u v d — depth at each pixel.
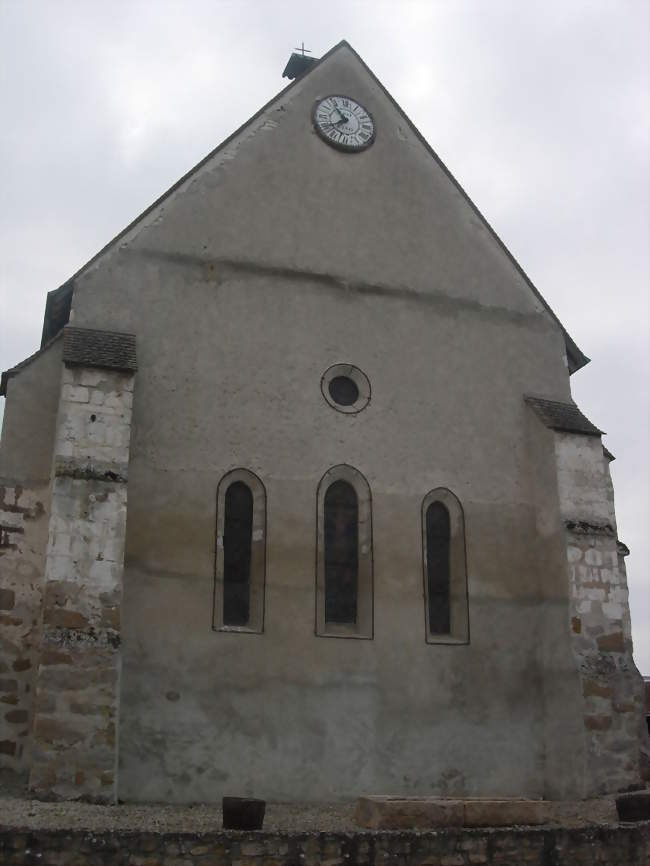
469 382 20.23
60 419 15.88
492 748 17.88
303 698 16.89
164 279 18.45
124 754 15.49
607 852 13.09
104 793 14.17
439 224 21.23
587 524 19.11
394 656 17.75
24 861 11.04
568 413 20.38
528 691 18.52
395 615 18.00
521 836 12.77
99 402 16.14
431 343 20.19
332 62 21.59
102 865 11.23
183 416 17.70
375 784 16.86
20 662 15.84
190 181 19.38
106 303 17.91
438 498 19.23
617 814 14.79
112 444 15.98
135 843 11.40
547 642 18.78
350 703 17.16
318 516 18.05
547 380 21.05
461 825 13.47
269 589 17.30
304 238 19.84
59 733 14.23
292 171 20.28
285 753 16.47
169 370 17.89
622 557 21.69
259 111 20.53
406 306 20.22
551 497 19.41
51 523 15.22
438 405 19.80
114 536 15.46
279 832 12.00
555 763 17.94
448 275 20.89
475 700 18.08
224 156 19.86
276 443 18.19
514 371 20.78
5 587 16.09
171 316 18.25
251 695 16.58
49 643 14.58
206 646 16.55
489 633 18.64
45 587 14.91
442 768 17.42
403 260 20.56
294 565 17.59
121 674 15.80
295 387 18.69
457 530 19.19
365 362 19.47
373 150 21.23
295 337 19.03
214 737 16.11
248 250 19.30
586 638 18.23
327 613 17.88
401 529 18.59
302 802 16.30
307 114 20.91
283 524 17.75
